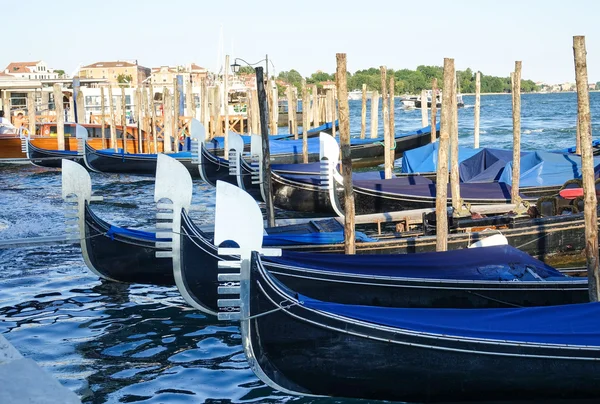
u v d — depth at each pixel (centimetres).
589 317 912
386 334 916
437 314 937
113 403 1019
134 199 2717
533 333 898
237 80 4947
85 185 1455
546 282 1126
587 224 1068
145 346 1220
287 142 3125
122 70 11281
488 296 1134
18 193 2856
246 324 940
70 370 1125
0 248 1841
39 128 3728
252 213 921
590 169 1066
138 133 3441
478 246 1266
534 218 1580
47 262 1711
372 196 1994
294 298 936
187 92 3669
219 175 2544
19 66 12925
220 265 937
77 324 1317
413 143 3231
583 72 1073
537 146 4400
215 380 1091
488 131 5481
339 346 930
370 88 9988
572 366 893
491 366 903
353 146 3234
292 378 956
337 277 1157
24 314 1370
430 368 916
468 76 12738
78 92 3859
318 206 2142
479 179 2186
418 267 1173
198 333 1274
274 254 934
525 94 16712
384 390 945
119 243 1458
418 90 11244
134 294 1480
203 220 2242
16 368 766
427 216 1592
